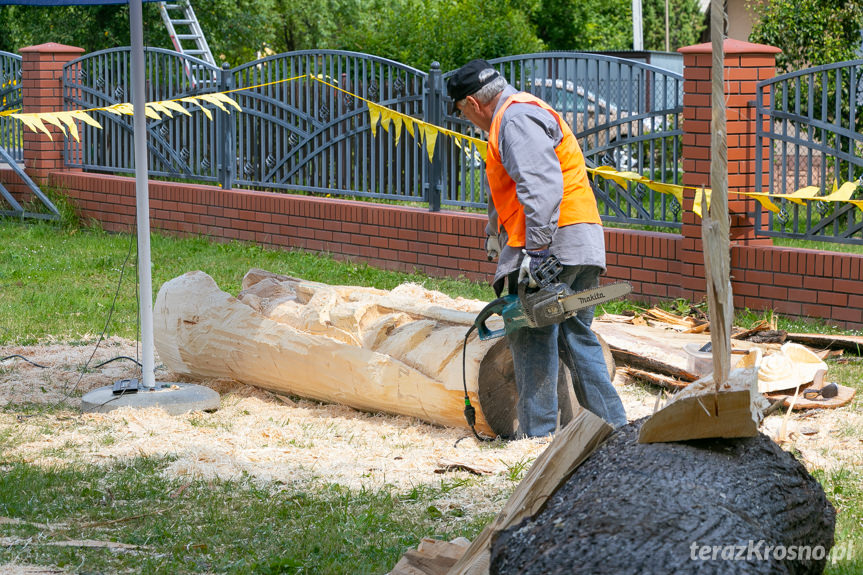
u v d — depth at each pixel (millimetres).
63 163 18531
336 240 14750
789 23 17094
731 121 10789
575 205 6398
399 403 7258
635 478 3420
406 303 7781
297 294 8516
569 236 6375
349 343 7531
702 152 11008
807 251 10531
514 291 6500
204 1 27875
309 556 4867
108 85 17531
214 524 5309
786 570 3230
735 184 10875
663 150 11633
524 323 6203
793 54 17203
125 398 7711
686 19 47031
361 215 14383
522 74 12664
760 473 3543
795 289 10570
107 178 17484
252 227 15711
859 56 16453
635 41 30156
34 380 8617
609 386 6699
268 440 6996
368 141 14523
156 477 6074
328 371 7539
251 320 8078
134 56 7641
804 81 16000
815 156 14883
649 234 11742
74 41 27078
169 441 6914
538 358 6648
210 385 8508
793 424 7168
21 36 30953
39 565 4660
